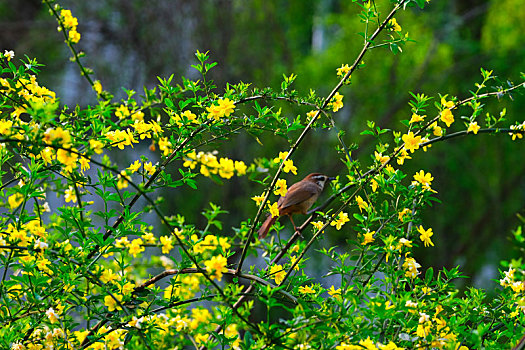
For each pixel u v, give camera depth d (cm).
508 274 688
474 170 2934
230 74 2662
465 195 3030
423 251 2919
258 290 695
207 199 2548
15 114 682
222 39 2645
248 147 2573
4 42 2630
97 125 646
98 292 713
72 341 669
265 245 788
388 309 585
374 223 847
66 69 2661
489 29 2988
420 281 714
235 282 692
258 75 2705
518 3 2861
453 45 2956
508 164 2994
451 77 2931
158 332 703
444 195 2939
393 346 587
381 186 749
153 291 715
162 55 2598
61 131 568
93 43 2611
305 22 3098
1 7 2716
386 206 745
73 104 2584
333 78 2714
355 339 588
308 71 2719
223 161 631
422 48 2859
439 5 2914
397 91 2798
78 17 2623
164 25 2602
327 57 2778
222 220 2541
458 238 2995
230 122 717
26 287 685
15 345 653
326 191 1759
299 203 1058
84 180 662
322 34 3228
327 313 627
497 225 2938
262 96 752
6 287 674
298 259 745
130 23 2592
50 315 652
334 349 598
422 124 775
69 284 653
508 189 2994
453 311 708
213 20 2650
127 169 686
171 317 749
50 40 2634
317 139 2664
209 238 625
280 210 1062
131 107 669
